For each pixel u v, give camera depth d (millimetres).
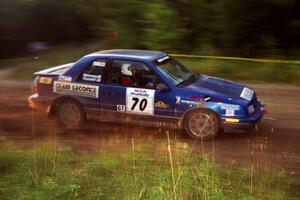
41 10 21172
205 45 17031
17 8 20453
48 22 21594
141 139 8180
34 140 8258
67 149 7594
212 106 7863
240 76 13930
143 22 17531
